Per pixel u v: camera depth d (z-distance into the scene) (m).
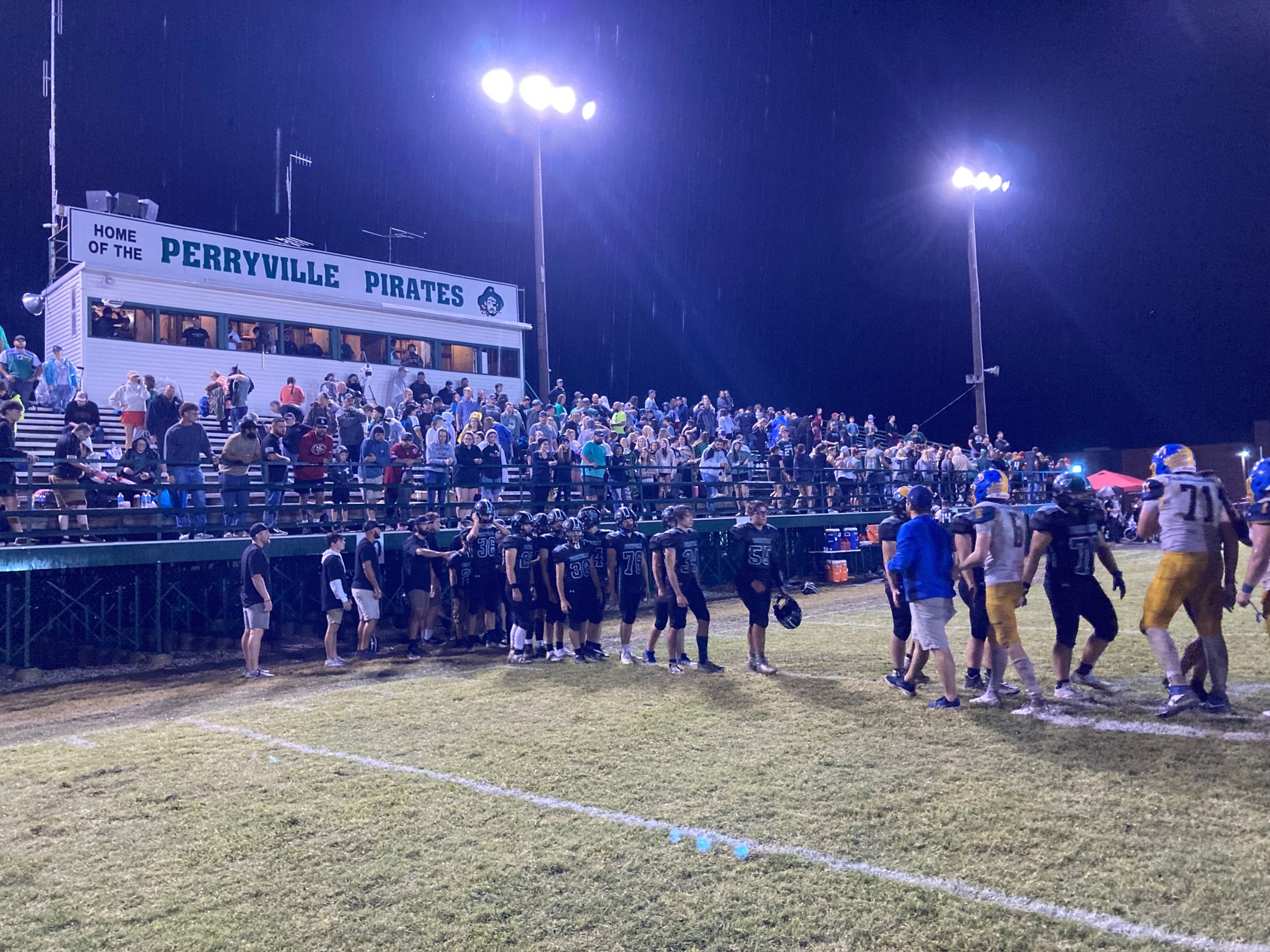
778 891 4.03
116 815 5.41
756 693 8.24
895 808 4.97
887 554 8.20
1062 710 6.89
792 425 27.09
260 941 3.77
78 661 11.73
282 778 6.09
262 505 13.86
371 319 24.45
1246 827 4.43
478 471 15.54
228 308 21.66
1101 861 4.14
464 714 7.94
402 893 4.18
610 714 7.68
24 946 3.80
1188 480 6.57
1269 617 6.62
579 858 4.50
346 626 14.26
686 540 9.62
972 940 3.50
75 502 12.27
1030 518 7.28
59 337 20.56
